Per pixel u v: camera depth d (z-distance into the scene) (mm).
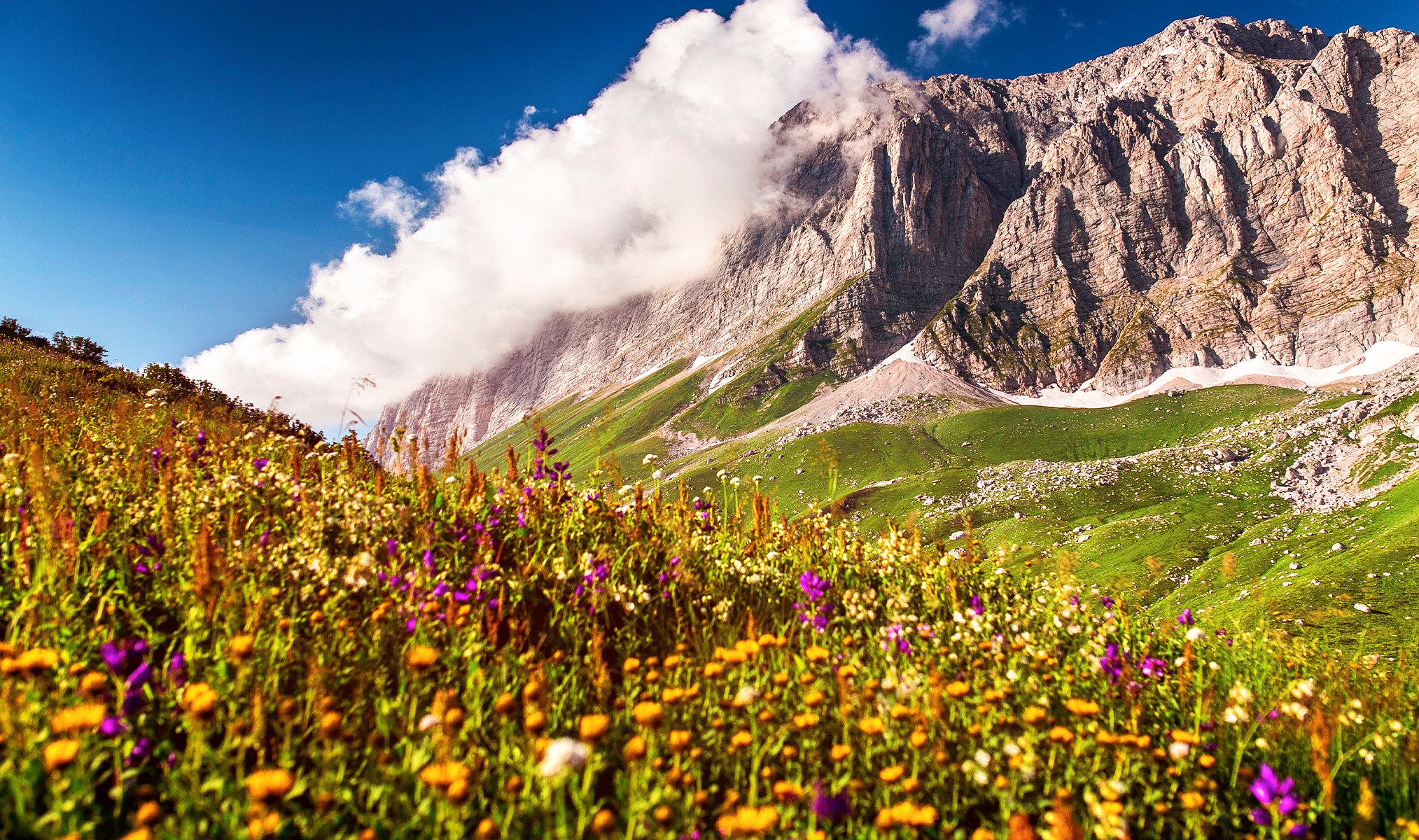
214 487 6785
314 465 8133
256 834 2682
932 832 3457
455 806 2990
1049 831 3238
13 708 2998
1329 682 5711
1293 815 3885
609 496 7828
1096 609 6379
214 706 3250
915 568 7090
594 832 3094
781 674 4203
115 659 3494
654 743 3531
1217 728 4797
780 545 7477
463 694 4109
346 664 4309
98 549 5246
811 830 2949
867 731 3568
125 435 9477
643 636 5664
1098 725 4398
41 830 2723
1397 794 4430
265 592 4684
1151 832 3725
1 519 5418
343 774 3320
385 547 5887
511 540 6684
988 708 4227
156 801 3295
